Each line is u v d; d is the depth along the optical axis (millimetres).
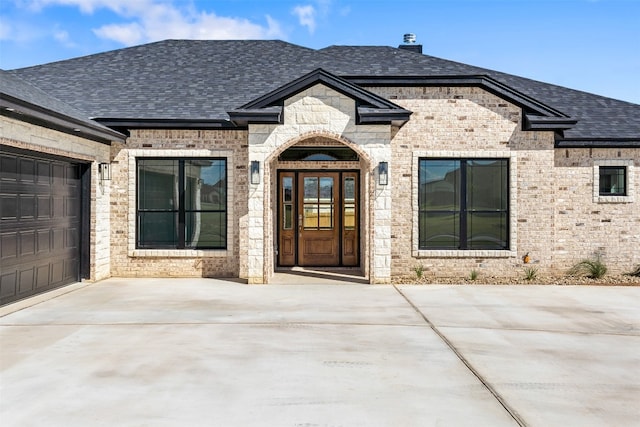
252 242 11406
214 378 5398
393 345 6652
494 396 4953
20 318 8031
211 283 11531
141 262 12352
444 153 11984
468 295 10195
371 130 11250
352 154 13859
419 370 5684
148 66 14953
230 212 12344
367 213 11750
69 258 11141
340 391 5059
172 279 12094
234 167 12297
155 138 12273
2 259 8758
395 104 11633
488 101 12000
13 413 4523
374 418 4438
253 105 11164
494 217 12211
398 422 4363
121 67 14906
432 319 8125
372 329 7480
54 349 6395
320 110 11266
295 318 8156
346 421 4379
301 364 5871
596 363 5988
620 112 13734
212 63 15156
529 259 12039
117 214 12305
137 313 8453
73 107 12195
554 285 11445
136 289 10719
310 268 13867
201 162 12547
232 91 13430
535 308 8992
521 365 5887
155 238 12555
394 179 12031
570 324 7855
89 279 11555
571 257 12500
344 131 11258
